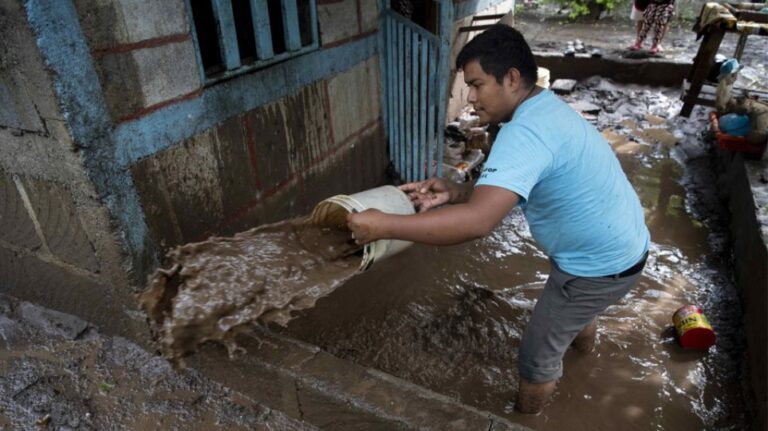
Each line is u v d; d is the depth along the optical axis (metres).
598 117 6.90
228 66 2.70
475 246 4.27
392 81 4.54
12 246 2.72
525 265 4.04
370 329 3.35
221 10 2.57
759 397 2.69
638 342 3.29
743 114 4.64
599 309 2.34
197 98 2.53
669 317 3.49
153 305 2.43
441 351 3.21
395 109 4.65
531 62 1.93
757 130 4.30
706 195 4.98
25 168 2.26
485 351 3.22
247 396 2.45
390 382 2.27
